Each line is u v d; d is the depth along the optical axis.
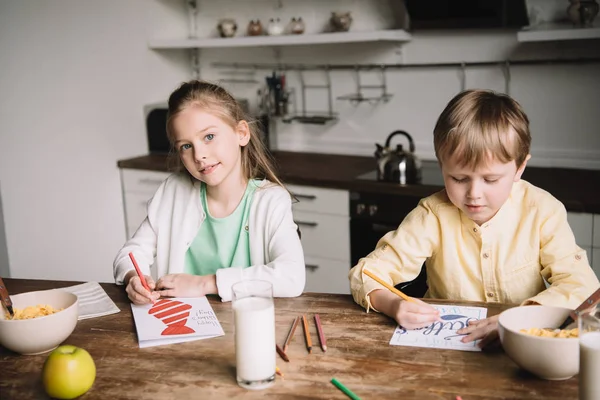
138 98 3.66
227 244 1.78
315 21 3.60
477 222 1.54
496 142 1.33
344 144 3.66
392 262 1.56
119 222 3.59
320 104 3.69
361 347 1.24
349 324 1.35
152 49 3.74
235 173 1.75
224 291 1.50
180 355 1.24
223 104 1.67
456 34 3.21
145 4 3.66
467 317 1.36
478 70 3.20
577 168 3.05
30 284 1.71
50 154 3.18
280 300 1.51
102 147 3.45
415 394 1.06
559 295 1.35
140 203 3.52
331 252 3.07
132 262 1.62
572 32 2.64
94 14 3.34
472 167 1.36
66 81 3.22
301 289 1.55
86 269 3.44
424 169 3.13
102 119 3.44
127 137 3.61
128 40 3.56
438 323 1.33
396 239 1.59
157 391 1.10
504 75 3.14
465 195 1.41
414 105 3.40
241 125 1.73
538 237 1.52
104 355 1.25
